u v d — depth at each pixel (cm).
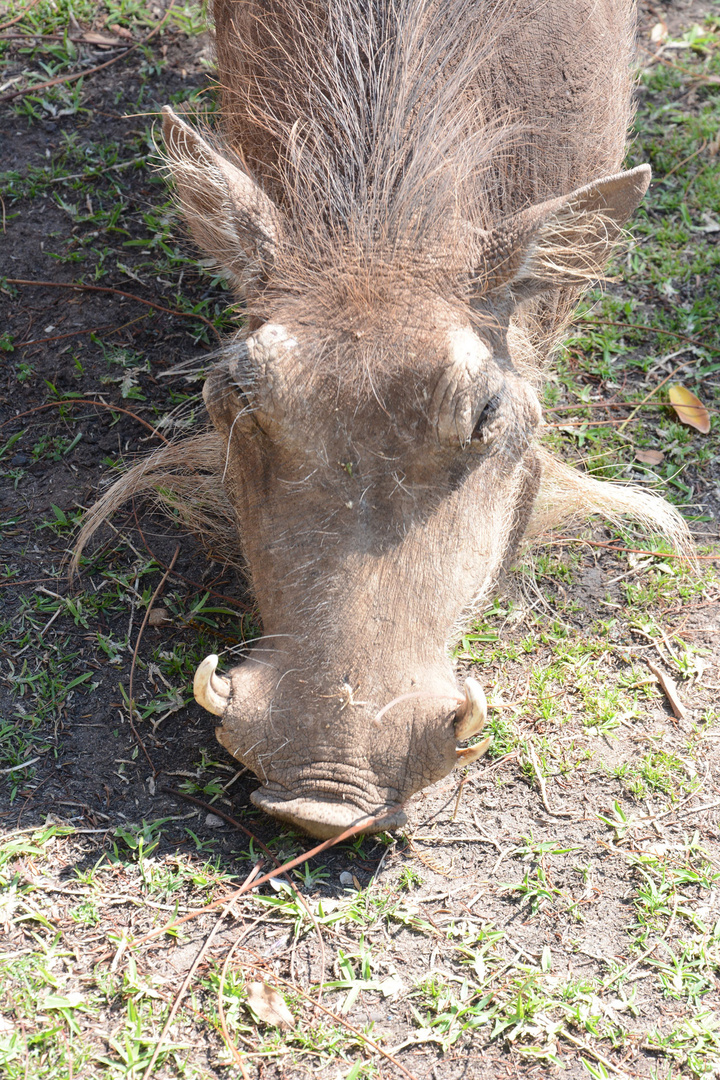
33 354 514
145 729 380
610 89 418
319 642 302
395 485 304
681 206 608
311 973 310
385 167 328
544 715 391
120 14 671
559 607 437
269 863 337
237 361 306
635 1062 298
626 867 348
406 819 310
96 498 460
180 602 425
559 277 339
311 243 322
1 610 417
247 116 382
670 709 400
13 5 671
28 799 355
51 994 299
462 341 304
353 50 348
